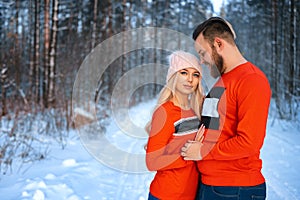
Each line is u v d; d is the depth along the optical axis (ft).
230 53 6.59
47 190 12.43
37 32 40.83
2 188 12.64
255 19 77.46
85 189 13.06
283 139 24.18
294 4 43.98
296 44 44.01
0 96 27.17
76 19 55.62
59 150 19.24
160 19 90.07
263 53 64.18
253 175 6.37
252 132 5.84
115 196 12.50
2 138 19.77
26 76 36.88
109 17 50.88
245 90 6.00
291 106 32.60
